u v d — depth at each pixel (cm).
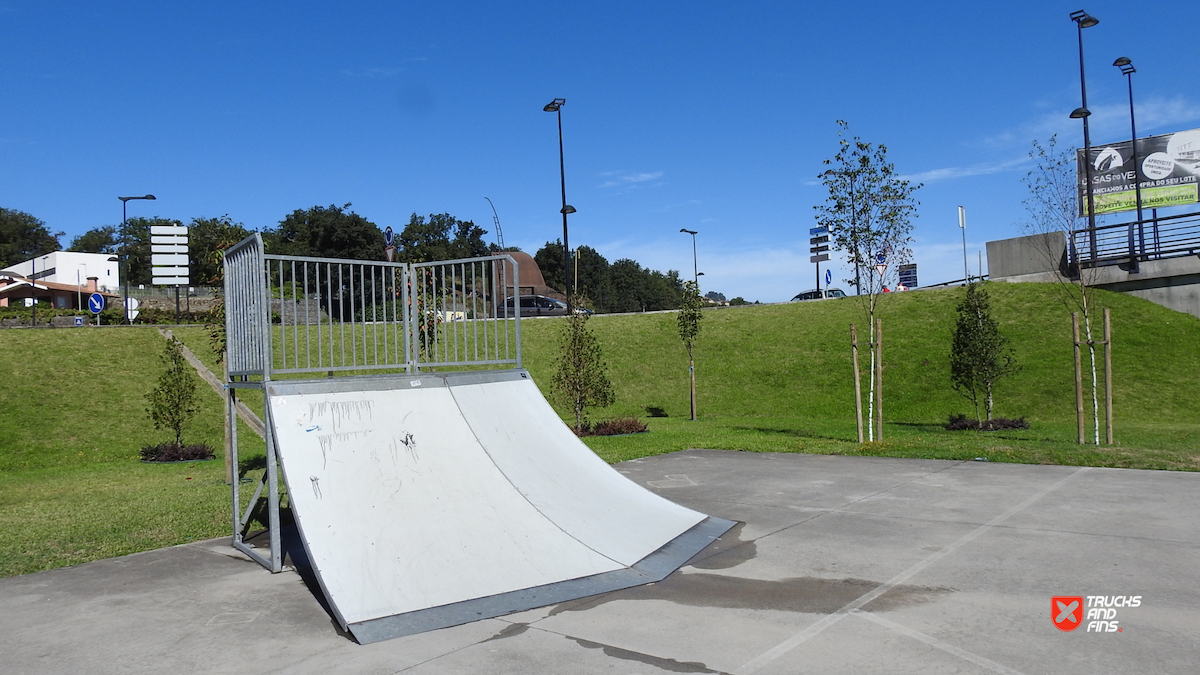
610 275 7400
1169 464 892
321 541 470
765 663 360
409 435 589
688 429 1616
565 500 604
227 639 413
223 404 1783
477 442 623
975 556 542
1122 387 1677
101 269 6384
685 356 2367
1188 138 2850
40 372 1806
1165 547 548
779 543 596
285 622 440
